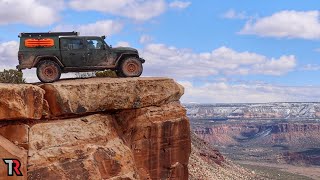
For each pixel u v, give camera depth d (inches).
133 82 797.2
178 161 836.6
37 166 685.9
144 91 805.9
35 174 681.0
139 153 800.3
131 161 774.5
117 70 874.8
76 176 699.4
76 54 821.2
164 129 818.8
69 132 734.5
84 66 828.6
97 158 730.2
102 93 765.9
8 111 681.0
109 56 847.1
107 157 741.9
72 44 821.2
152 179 805.9
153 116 812.6
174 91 841.5
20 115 687.1
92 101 756.6
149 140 808.3
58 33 817.5
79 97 745.6
